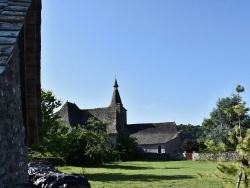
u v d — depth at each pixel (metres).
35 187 5.62
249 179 7.32
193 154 64.62
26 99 8.08
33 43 7.28
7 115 5.87
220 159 7.87
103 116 71.25
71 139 33.91
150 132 88.81
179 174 30.53
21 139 7.05
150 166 43.91
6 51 3.71
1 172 5.17
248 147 7.23
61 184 5.70
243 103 8.28
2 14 4.41
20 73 7.69
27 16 6.88
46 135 31.02
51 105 31.19
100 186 20.84
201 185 21.61
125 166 43.53
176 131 88.06
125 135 67.38
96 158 45.62
